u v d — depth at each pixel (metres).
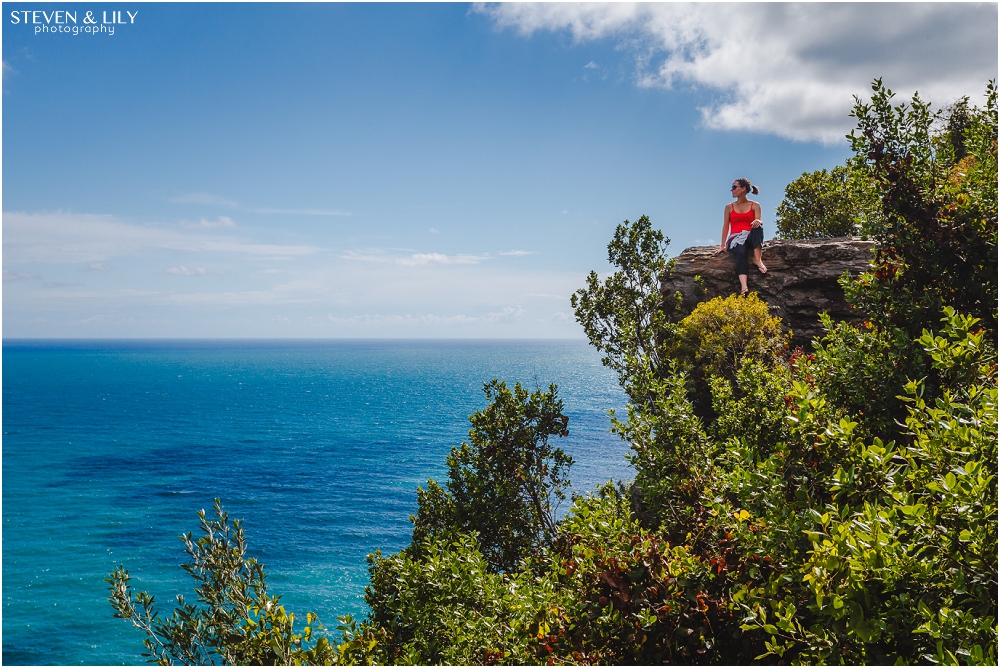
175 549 57.31
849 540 3.32
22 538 60.88
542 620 5.11
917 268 6.63
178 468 97.06
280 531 62.50
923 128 6.69
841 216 20.95
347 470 94.31
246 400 195.62
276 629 4.59
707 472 5.39
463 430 135.25
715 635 4.21
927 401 5.61
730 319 12.23
